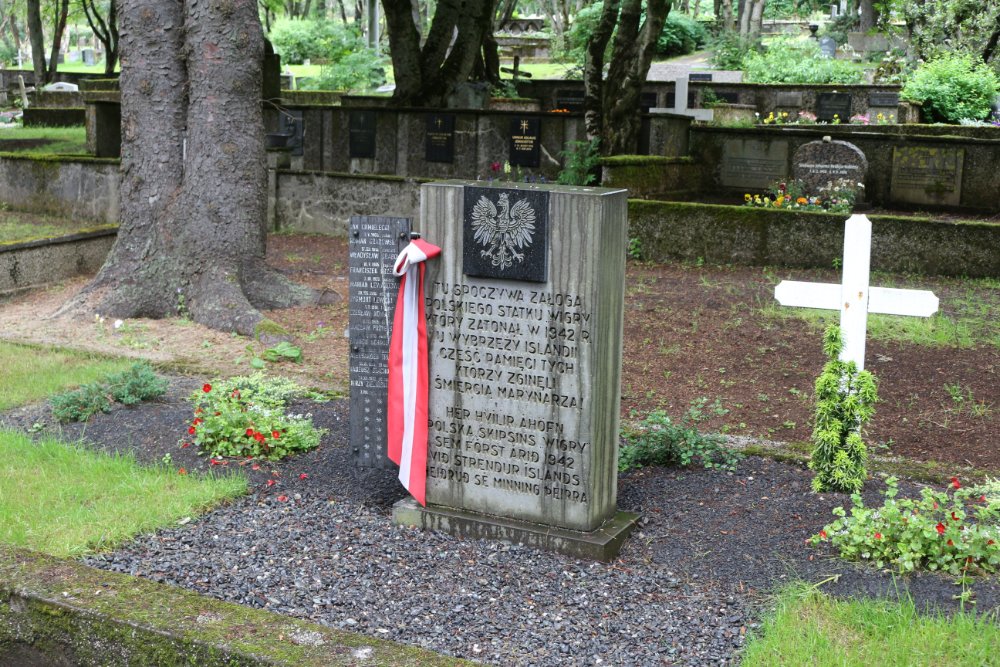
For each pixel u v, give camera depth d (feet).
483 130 55.98
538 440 17.58
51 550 16.93
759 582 16.15
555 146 55.21
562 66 145.69
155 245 34.63
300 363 29.68
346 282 41.32
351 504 19.48
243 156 34.81
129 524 18.03
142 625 13.38
